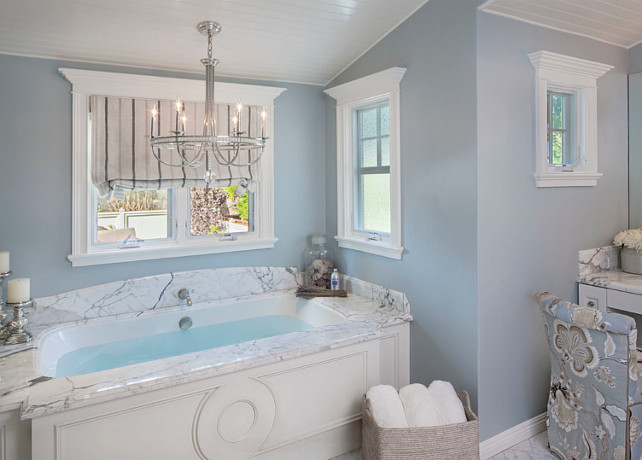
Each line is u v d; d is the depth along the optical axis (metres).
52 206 2.68
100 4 2.23
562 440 2.34
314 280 3.44
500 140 2.39
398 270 2.88
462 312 2.44
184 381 1.97
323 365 2.38
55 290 2.72
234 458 2.14
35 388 1.86
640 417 2.00
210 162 3.07
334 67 3.24
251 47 2.82
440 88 2.50
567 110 2.83
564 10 2.42
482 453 2.39
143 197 3.03
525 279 2.55
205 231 3.24
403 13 2.65
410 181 2.74
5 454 1.80
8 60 2.53
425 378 2.70
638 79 3.03
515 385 2.53
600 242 2.97
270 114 3.32
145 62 2.83
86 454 1.83
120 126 2.80
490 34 2.34
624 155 3.11
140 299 2.96
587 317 2.02
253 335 3.02
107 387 1.85
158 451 1.97
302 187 3.53
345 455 2.47
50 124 2.65
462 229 2.41
